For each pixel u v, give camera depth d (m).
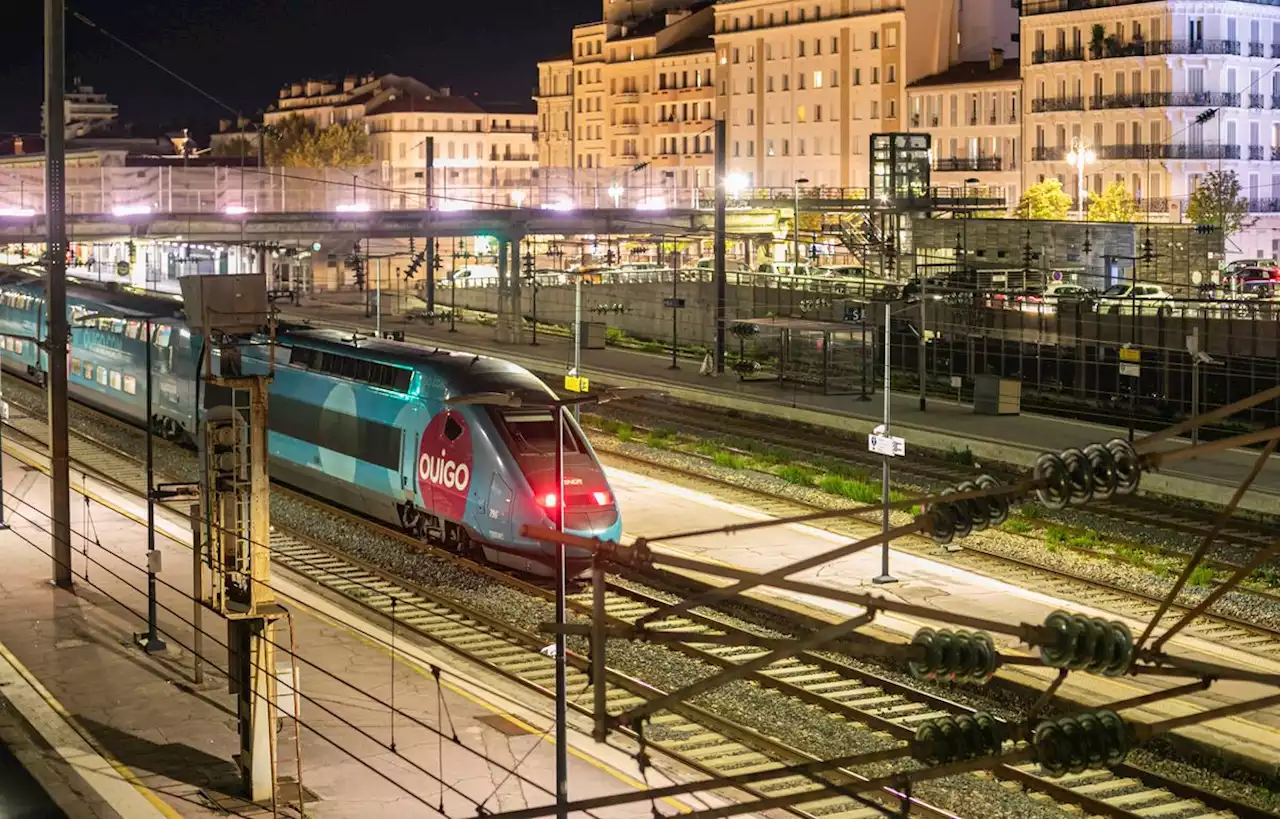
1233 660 26.80
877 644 7.28
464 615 30.47
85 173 72.25
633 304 87.50
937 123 117.56
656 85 147.00
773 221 92.62
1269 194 102.25
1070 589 32.25
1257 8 101.25
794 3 129.75
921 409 56.19
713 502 41.94
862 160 124.88
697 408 61.22
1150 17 101.06
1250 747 21.59
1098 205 96.50
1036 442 48.09
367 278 90.69
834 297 74.81
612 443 53.22
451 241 132.62
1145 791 21.00
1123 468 7.25
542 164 168.75
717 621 29.70
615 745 21.98
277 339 43.66
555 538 8.27
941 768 7.35
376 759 20.91
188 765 20.88
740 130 136.88
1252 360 55.72
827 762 7.85
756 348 76.44
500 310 80.62
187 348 50.12
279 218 72.75
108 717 22.97
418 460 35.34
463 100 176.88
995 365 65.88
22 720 22.86
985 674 7.11
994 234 81.62
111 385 56.56
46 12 30.16
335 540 37.28
